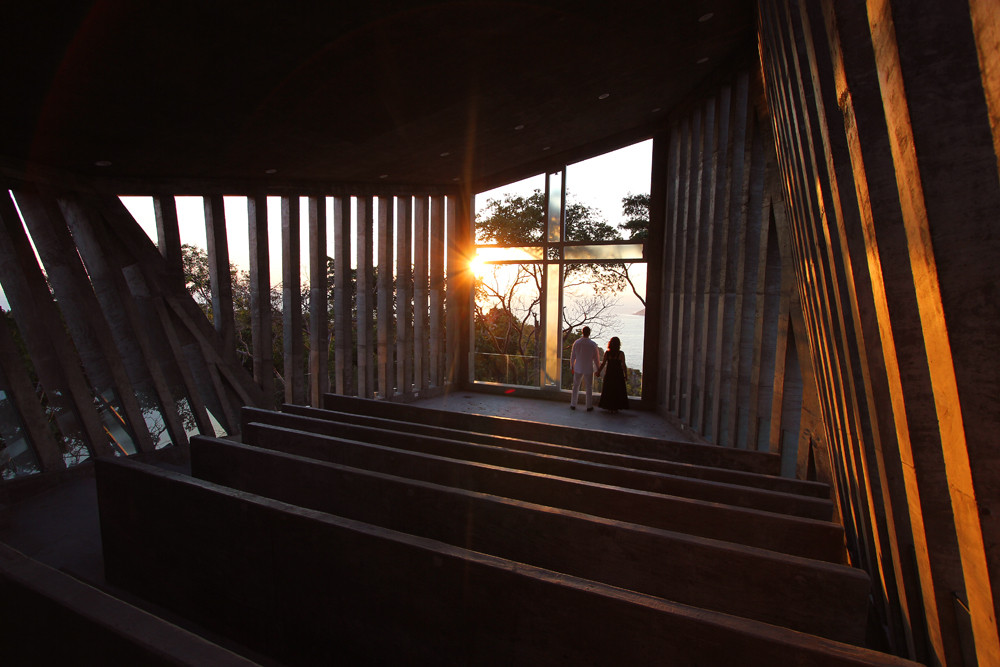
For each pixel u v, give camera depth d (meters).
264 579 2.71
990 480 1.06
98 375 6.09
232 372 7.60
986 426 1.05
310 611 2.56
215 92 4.61
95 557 3.90
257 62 4.25
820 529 2.73
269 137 6.05
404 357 10.66
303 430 4.91
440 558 2.15
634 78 6.99
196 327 7.20
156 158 6.08
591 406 9.87
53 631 1.71
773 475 4.19
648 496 3.02
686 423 8.02
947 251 1.05
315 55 4.35
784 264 4.91
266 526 2.66
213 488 2.92
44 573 1.85
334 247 9.48
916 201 1.10
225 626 2.91
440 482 3.62
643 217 10.23
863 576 2.11
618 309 11.96
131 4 3.18
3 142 5.05
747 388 6.11
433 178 10.33
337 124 6.09
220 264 7.68
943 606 1.61
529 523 2.69
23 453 5.20
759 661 1.59
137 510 3.28
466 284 11.88
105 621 1.58
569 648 1.90
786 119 3.21
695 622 1.68
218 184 7.50
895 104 1.14
